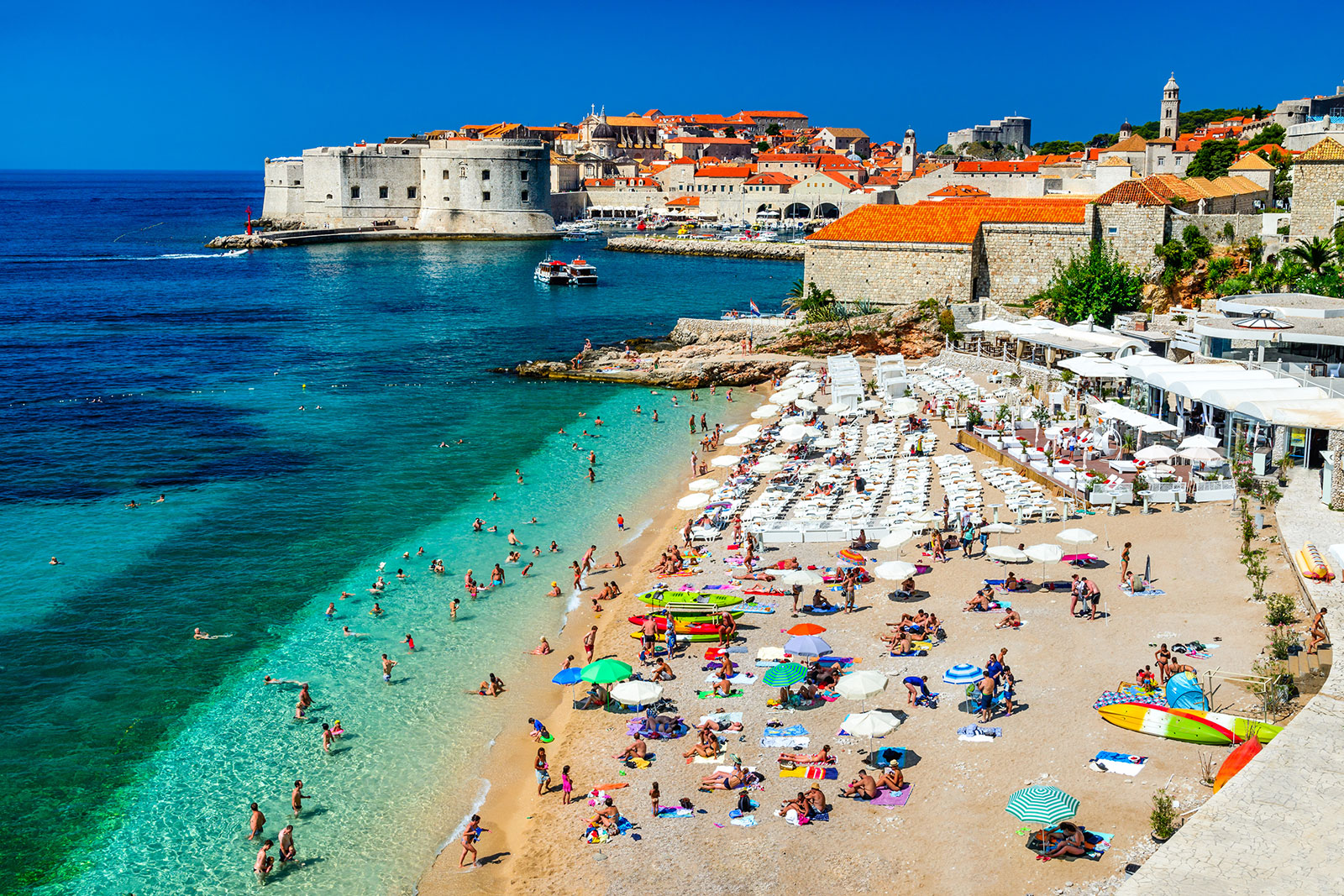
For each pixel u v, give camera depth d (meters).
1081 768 28.55
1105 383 70.75
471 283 163.50
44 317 126.19
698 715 34.03
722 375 91.69
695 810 28.98
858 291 104.88
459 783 32.28
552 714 36.12
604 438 72.75
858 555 45.78
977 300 101.50
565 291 154.50
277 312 132.62
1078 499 49.81
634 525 54.78
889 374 77.75
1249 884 22.28
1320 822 24.09
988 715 31.64
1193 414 59.75
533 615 43.97
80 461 66.44
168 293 149.00
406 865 28.59
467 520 55.81
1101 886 24.06
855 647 37.34
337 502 58.72
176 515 56.34
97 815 30.86
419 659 40.16
